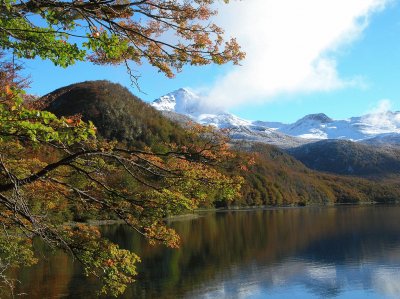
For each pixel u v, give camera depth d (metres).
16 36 6.88
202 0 8.63
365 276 38.38
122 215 10.53
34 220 8.24
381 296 32.03
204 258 44.97
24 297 25.98
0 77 9.28
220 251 50.00
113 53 7.39
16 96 6.12
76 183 10.96
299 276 37.97
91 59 9.11
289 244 56.66
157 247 49.88
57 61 7.01
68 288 28.34
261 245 55.50
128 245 50.31
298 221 93.25
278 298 30.77
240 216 111.06
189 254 47.16
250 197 154.88
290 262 44.31
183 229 74.56
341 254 49.31
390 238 61.44
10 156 11.34
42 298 25.91
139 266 39.59
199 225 82.62
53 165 9.00
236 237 63.34
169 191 9.99
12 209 8.16
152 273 36.59
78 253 10.02
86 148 9.71
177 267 39.44
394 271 40.16
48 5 7.29
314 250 51.94
